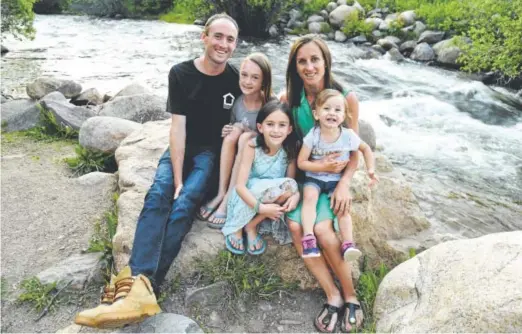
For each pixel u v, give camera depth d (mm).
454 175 5625
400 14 13930
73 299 2859
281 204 2846
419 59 12047
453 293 2289
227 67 3195
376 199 3480
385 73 10852
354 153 2865
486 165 5953
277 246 2984
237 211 2863
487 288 2178
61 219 3738
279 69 10977
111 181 4320
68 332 2590
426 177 5520
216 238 3004
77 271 2996
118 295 2373
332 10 15578
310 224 2682
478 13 10398
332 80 2941
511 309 2010
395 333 2389
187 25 17641
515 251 2332
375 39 13711
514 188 5348
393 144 6535
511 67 9148
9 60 11320
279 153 2932
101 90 9000
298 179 3072
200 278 2887
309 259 2709
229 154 3096
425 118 7766
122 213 3184
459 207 4750
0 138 5676
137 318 2338
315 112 2801
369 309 2789
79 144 5070
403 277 2672
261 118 2799
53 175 4605
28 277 3055
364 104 8430
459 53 10977
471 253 2480
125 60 11734
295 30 15469
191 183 2963
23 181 4434
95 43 13867
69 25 17562
